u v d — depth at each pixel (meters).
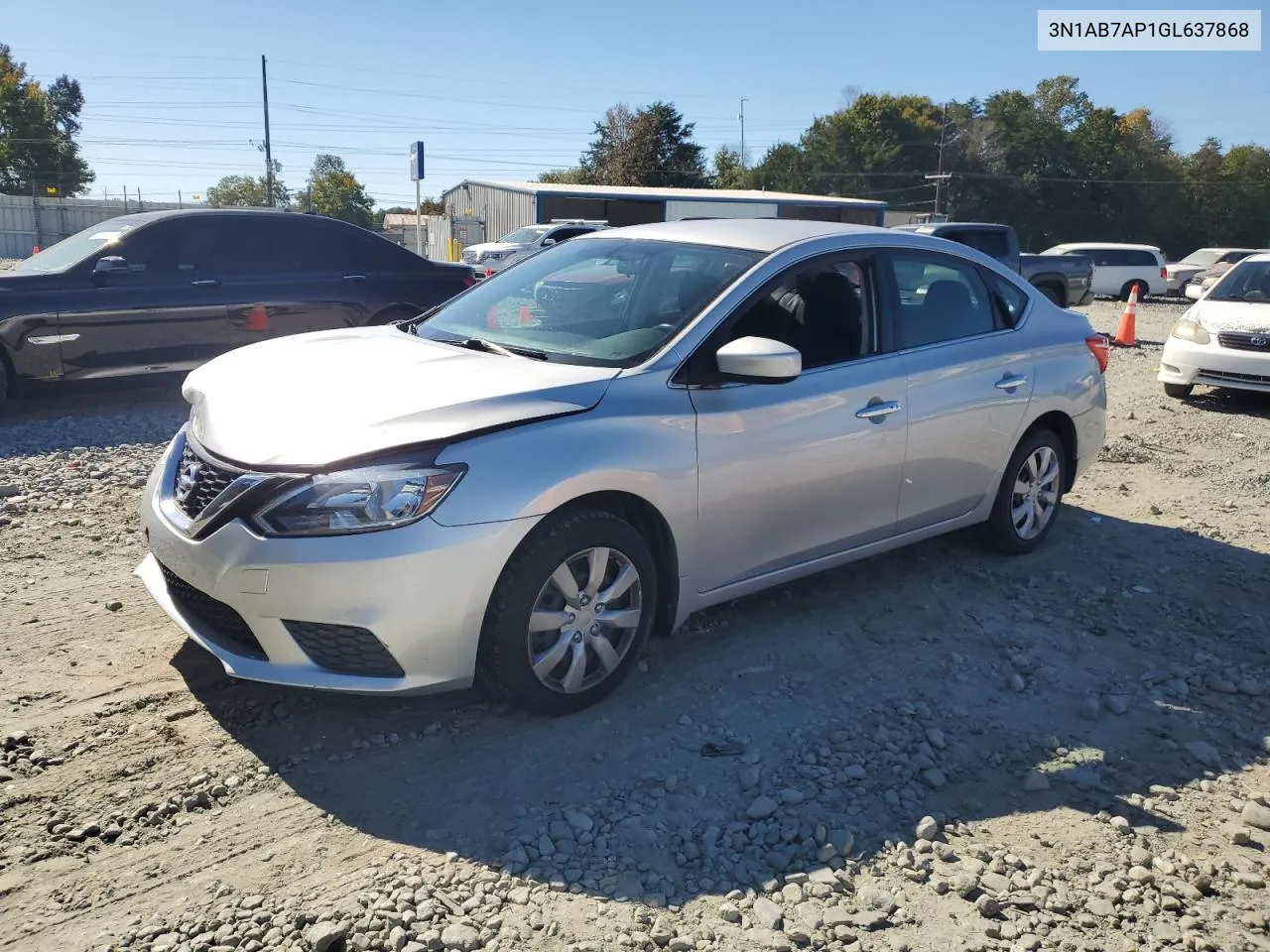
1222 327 10.15
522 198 37.28
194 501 3.32
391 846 2.84
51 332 7.84
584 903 2.63
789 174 82.00
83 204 44.12
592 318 4.09
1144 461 7.70
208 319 8.50
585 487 3.35
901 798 3.19
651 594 3.64
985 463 4.92
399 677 3.18
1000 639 4.38
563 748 3.36
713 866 2.81
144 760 3.18
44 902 2.55
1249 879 2.86
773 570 4.11
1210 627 4.64
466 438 3.23
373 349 4.02
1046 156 80.19
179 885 2.64
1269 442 8.56
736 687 3.84
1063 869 2.88
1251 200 81.56
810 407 4.04
